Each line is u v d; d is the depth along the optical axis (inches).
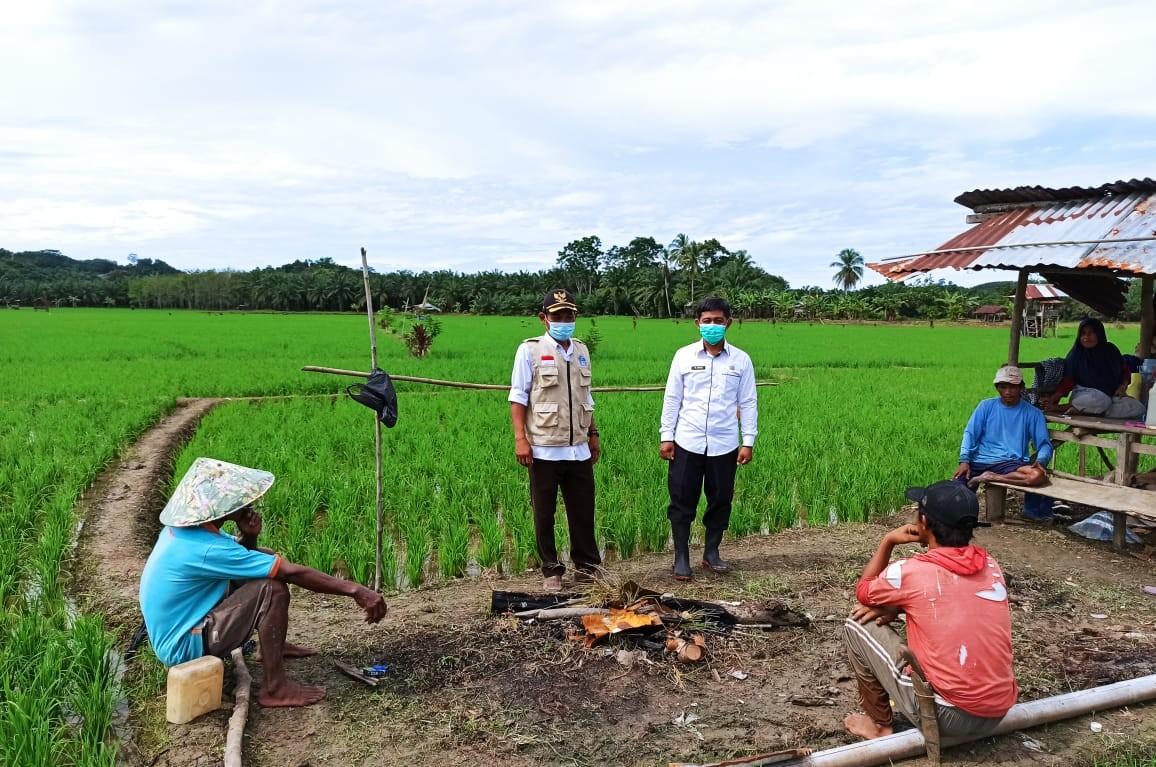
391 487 318.7
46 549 235.1
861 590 137.2
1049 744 141.1
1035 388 310.7
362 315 3280.0
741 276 3789.4
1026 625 199.2
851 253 4069.9
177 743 140.8
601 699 158.9
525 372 218.5
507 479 327.6
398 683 165.0
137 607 207.2
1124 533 262.1
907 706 131.3
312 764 136.4
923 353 1258.6
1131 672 172.4
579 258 4552.2
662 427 235.8
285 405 579.8
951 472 350.6
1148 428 258.1
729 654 178.7
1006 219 291.7
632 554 262.1
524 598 203.8
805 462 375.6
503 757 138.7
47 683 154.3
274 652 153.3
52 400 591.2
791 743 143.3
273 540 259.3
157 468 371.2
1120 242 237.3
